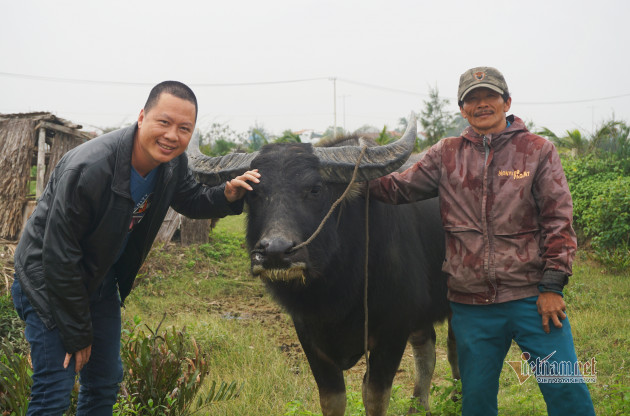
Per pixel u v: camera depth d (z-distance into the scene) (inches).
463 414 111.5
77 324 96.4
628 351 195.6
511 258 105.0
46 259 93.6
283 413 155.2
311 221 115.5
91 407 109.4
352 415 144.0
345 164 121.1
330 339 131.2
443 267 114.6
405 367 208.1
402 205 144.5
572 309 253.9
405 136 127.9
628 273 316.5
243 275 351.6
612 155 455.8
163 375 135.0
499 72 109.1
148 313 275.0
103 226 97.3
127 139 98.0
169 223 383.2
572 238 101.1
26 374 120.0
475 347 108.4
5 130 352.8
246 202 123.3
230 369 190.7
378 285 129.2
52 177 99.3
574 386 101.0
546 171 103.7
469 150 111.3
